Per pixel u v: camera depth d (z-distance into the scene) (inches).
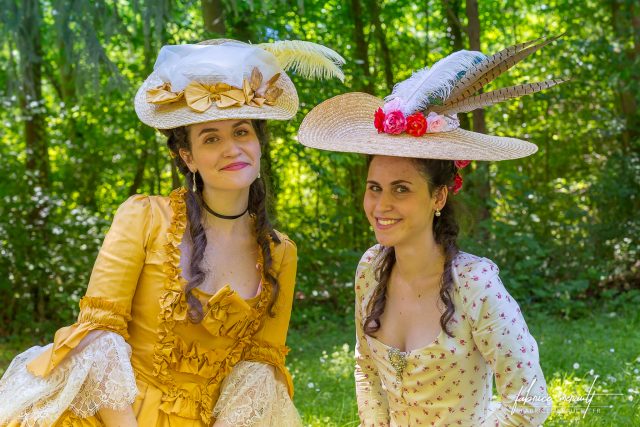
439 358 96.1
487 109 503.5
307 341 326.0
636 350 251.1
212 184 99.7
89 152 464.8
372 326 102.0
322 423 182.7
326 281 400.8
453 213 99.2
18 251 374.9
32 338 373.1
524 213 388.5
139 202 103.7
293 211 446.9
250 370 107.0
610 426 167.6
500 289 95.2
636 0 407.8
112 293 98.5
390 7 503.2
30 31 339.6
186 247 102.4
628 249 408.8
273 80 102.8
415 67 529.0
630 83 411.8
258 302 106.0
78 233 386.0
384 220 95.3
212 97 98.2
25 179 386.3
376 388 107.4
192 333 102.0
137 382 101.7
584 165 500.1
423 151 90.4
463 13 504.1
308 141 98.5
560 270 393.4
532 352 93.7
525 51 93.7
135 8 297.1
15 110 426.3
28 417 97.6
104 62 314.8
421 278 98.7
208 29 325.1
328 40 466.3
